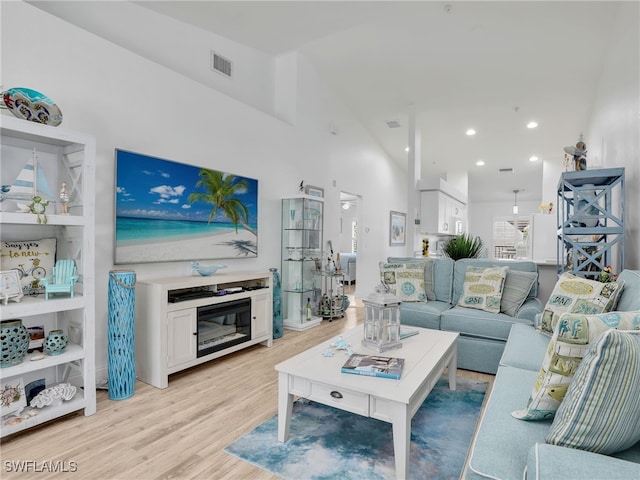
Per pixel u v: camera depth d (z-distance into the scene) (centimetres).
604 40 368
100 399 254
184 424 221
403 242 885
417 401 183
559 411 114
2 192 206
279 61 495
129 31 316
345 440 206
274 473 176
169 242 326
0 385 206
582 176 302
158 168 316
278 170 465
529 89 488
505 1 330
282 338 417
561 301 256
